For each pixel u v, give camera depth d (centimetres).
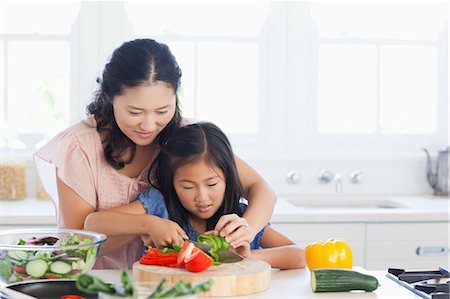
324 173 400
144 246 231
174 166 218
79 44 394
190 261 187
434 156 414
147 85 209
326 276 188
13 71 398
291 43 406
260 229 225
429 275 207
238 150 404
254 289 186
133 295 147
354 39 415
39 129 400
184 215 230
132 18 396
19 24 395
